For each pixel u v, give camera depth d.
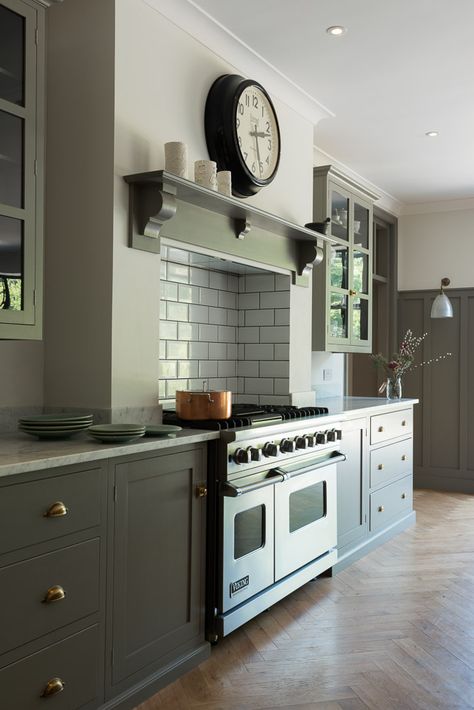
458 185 5.98
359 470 4.07
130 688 2.27
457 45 3.38
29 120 2.26
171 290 3.39
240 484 2.79
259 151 3.46
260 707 2.29
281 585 3.11
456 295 6.46
